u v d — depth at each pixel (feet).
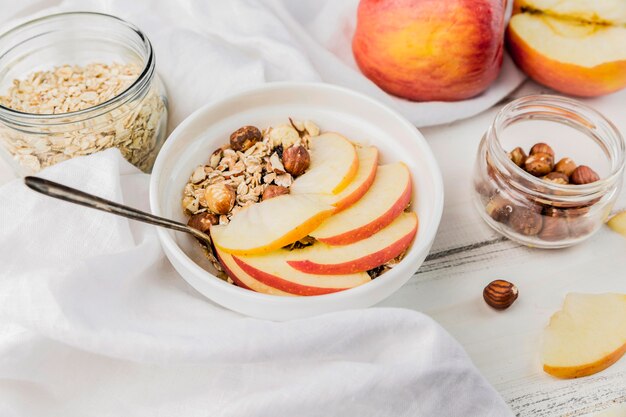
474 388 1.28
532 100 1.55
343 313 1.27
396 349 1.31
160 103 1.60
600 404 1.33
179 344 1.24
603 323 1.39
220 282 1.28
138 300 1.35
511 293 1.40
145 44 1.52
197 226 1.42
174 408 1.29
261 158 1.51
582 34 1.66
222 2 1.77
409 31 1.59
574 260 1.50
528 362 1.37
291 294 1.34
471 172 1.65
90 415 1.30
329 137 1.53
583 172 1.53
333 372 1.26
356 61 1.77
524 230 1.48
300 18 1.88
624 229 1.53
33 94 1.56
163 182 1.43
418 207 1.46
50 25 1.60
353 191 1.42
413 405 1.28
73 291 1.26
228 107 1.53
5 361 1.25
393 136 1.53
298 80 1.69
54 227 1.36
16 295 1.25
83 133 1.48
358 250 1.37
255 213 1.39
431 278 1.47
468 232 1.54
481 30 1.58
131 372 1.31
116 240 1.37
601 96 1.77
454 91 1.68
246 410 1.24
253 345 1.24
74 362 1.30
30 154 1.48
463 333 1.40
